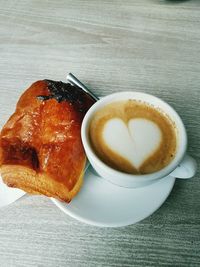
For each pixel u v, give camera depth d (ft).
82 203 0.75
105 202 0.75
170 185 0.77
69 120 0.76
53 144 0.75
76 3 1.32
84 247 0.74
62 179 0.73
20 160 0.74
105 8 1.29
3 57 1.12
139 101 0.80
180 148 0.71
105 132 0.75
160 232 0.76
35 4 1.31
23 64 1.10
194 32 1.20
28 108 0.80
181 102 0.99
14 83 1.04
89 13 1.27
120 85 1.04
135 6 1.30
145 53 1.14
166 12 1.27
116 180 0.71
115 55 1.13
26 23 1.24
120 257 0.73
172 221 0.77
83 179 0.79
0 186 0.79
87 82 1.05
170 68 1.09
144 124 0.77
